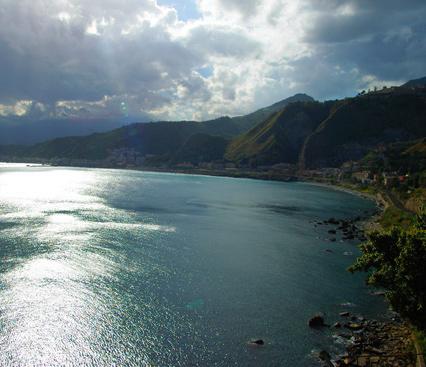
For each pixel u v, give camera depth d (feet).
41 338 125.80
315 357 118.01
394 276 120.06
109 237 260.83
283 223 355.15
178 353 119.85
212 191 651.66
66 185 649.61
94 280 177.27
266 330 135.33
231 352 120.67
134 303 154.51
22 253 212.02
